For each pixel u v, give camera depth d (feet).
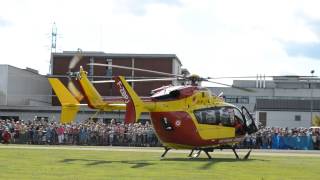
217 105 110.42
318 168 87.04
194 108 107.04
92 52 336.90
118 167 84.07
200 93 108.06
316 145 167.84
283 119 290.35
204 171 79.77
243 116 113.91
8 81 303.68
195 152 127.03
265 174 76.74
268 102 296.71
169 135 105.91
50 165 86.17
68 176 70.44
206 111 108.27
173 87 106.52
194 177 71.56
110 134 177.17
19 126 179.42
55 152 119.24
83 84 105.91
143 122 257.96
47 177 69.05
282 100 297.53
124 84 100.01
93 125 182.19
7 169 79.00
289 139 169.07
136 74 333.83
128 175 72.79
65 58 335.88
